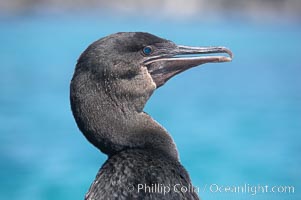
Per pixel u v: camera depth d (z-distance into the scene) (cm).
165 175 464
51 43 4325
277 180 1393
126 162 471
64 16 6869
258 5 7162
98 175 475
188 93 2584
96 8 7569
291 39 4834
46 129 1928
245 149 1678
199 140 1778
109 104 496
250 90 2627
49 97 2441
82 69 498
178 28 5872
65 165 1585
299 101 2358
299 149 1670
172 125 1972
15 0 7012
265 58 3703
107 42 505
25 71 3062
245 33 5384
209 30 5688
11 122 2014
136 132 499
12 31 5153
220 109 2233
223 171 1483
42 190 1434
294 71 3177
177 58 551
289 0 6956
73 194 1416
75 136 1850
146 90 511
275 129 1916
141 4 7725
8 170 1559
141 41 521
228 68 3347
